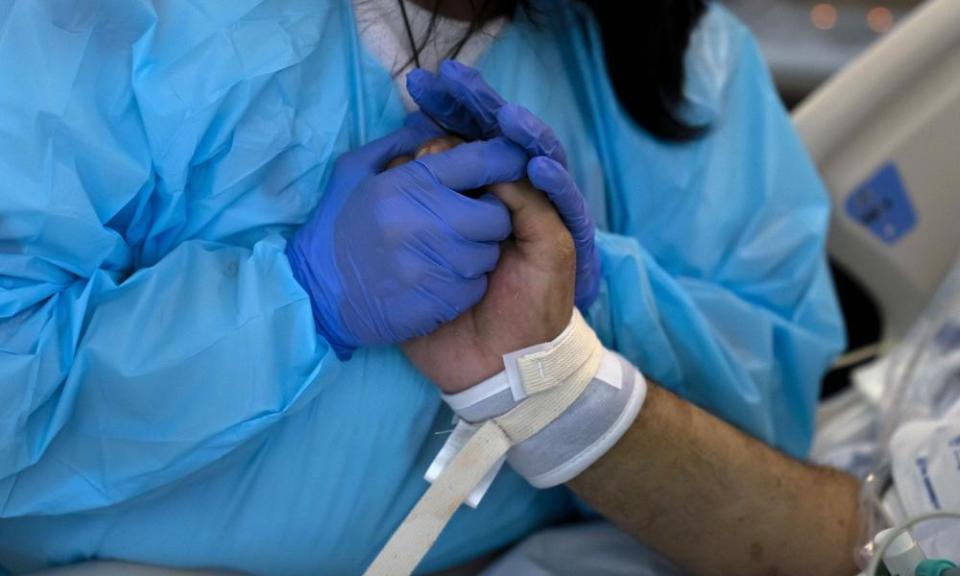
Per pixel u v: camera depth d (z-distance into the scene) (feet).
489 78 3.27
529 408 2.86
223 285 2.80
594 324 3.37
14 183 2.51
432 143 2.91
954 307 4.35
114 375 2.67
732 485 3.23
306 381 2.78
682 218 3.73
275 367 2.78
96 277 2.73
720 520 3.24
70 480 2.78
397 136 2.96
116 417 2.73
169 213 2.81
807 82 6.82
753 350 3.79
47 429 2.70
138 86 2.66
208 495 3.01
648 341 3.46
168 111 2.67
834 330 4.04
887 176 4.85
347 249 2.74
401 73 3.05
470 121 2.97
